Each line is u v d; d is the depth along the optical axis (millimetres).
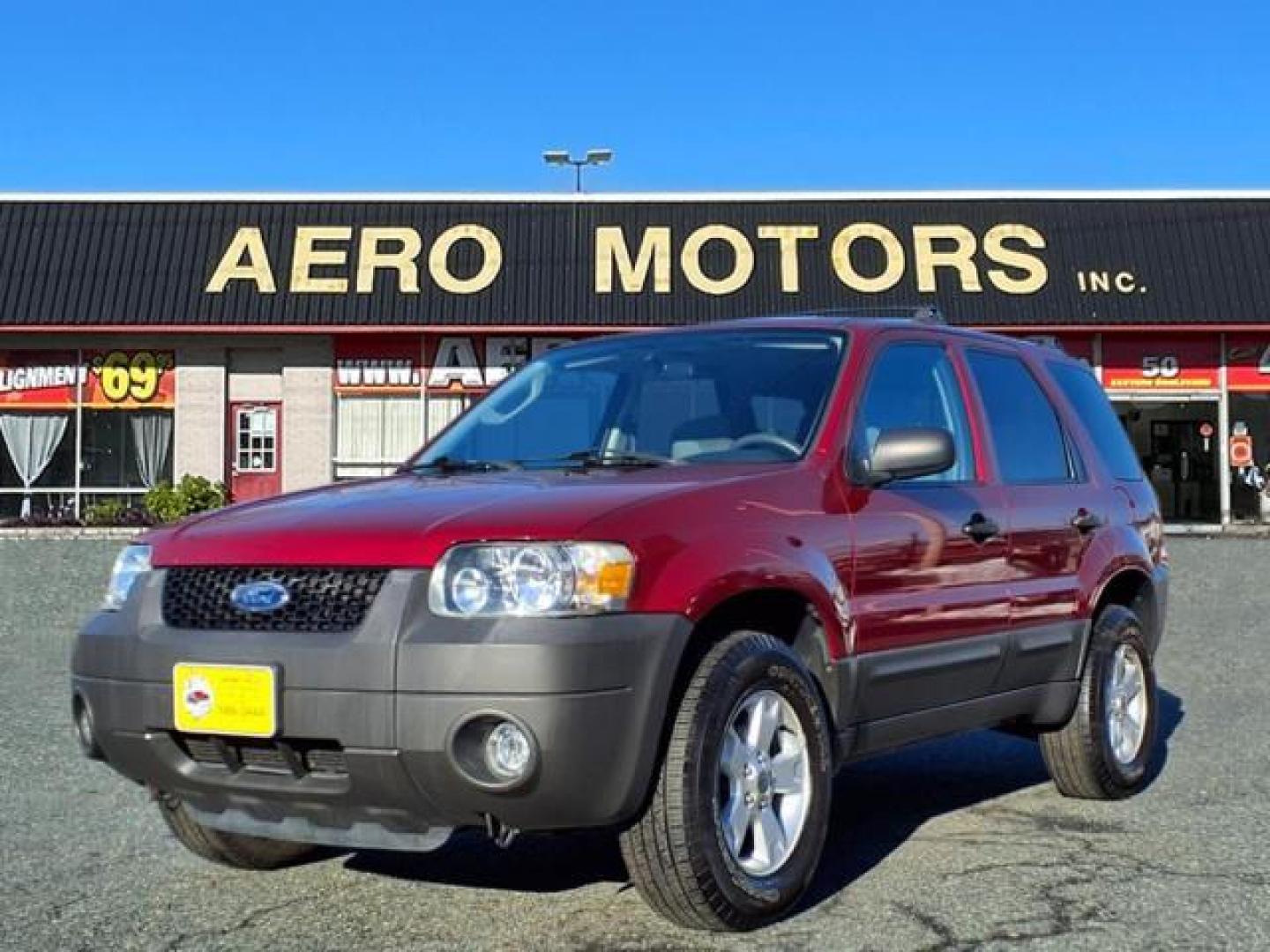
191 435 26219
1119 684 6242
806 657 4648
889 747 4988
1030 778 6719
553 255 26078
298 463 26094
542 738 3752
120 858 5230
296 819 4168
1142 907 4586
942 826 5742
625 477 4551
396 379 26172
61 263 25891
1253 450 25938
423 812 3930
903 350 5473
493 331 25281
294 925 4438
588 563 3902
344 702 3877
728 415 5094
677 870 4039
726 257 26031
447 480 4785
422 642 3834
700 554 4125
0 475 26344
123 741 4266
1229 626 12445
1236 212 26312
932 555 5055
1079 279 25531
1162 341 25969
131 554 4570
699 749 4047
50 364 26375
